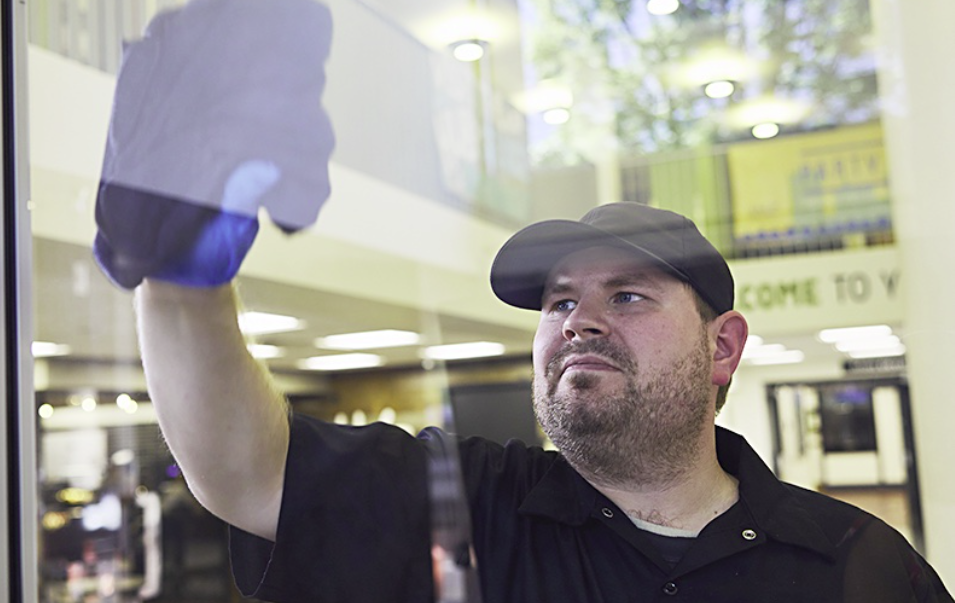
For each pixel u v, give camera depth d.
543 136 0.76
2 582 0.93
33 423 0.95
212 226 0.90
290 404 0.86
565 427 0.74
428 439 0.80
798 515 0.67
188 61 0.91
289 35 0.87
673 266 0.70
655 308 0.71
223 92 0.90
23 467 0.94
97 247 0.94
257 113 0.88
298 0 0.87
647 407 0.71
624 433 0.72
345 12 0.84
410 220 0.81
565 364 0.74
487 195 0.77
